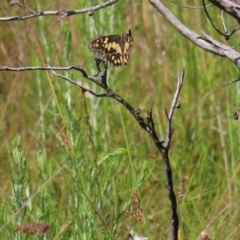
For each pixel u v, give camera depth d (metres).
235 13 5.99
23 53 12.45
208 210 8.24
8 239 6.25
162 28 12.06
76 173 6.62
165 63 11.40
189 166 9.28
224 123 10.09
